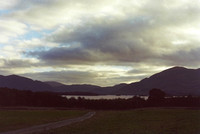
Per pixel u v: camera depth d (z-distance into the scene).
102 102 119.44
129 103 117.38
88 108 116.19
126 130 30.69
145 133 27.45
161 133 26.83
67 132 30.42
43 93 132.12
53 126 38.41
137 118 49.97
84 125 39.03
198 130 27.70
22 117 54.88
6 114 63.31
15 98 121.25
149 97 119.44
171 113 59.28
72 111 83.75
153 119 46.19
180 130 28.36
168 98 117.75
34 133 30.31
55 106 123.38
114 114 66.75
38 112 73.00
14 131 32.41
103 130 31.53
